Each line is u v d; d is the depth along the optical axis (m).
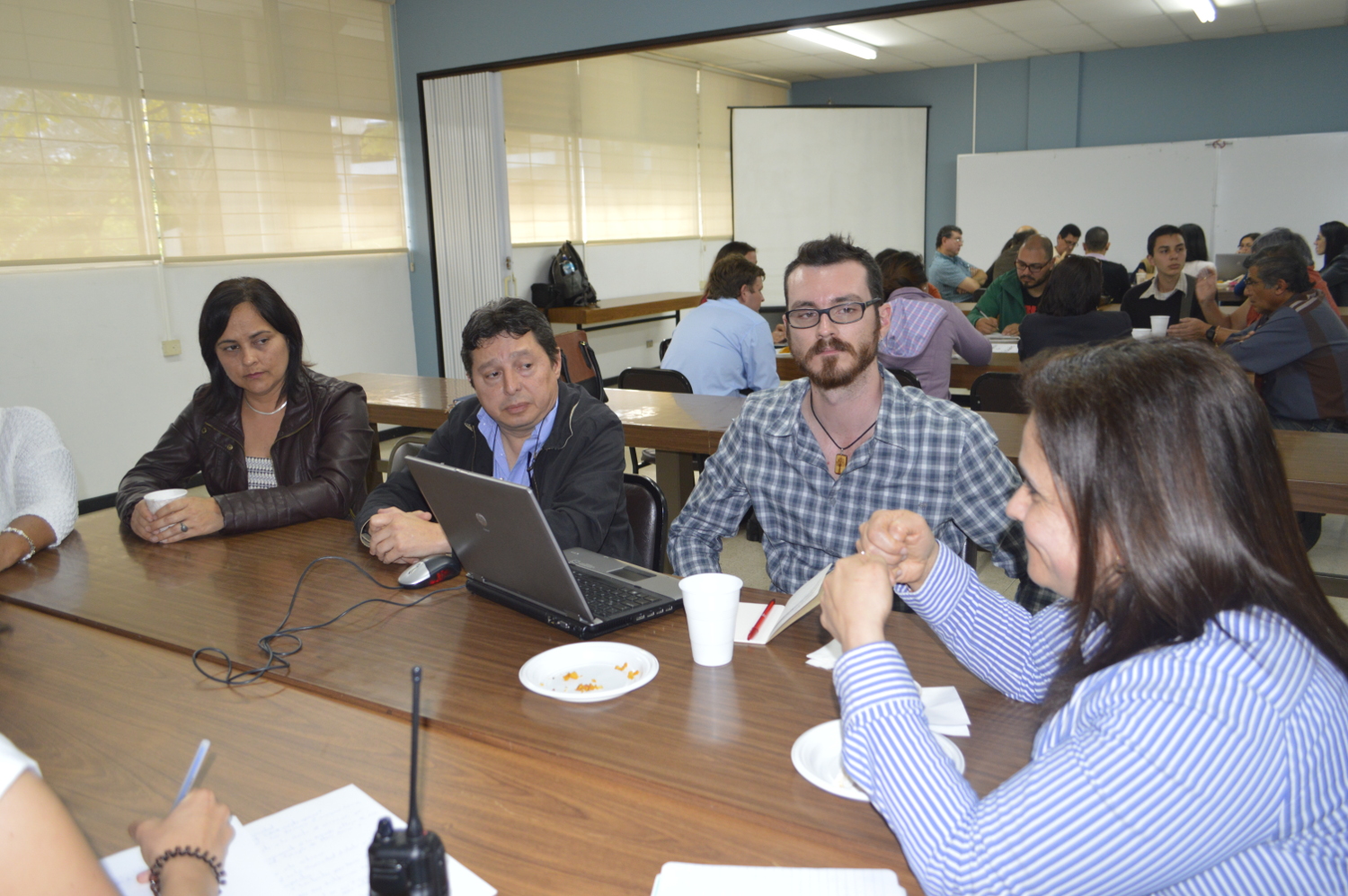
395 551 1.67
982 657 1.15
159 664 1.31
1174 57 8.21
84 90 4.41
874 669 0.86
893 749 0.81
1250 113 8.02
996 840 0.72
